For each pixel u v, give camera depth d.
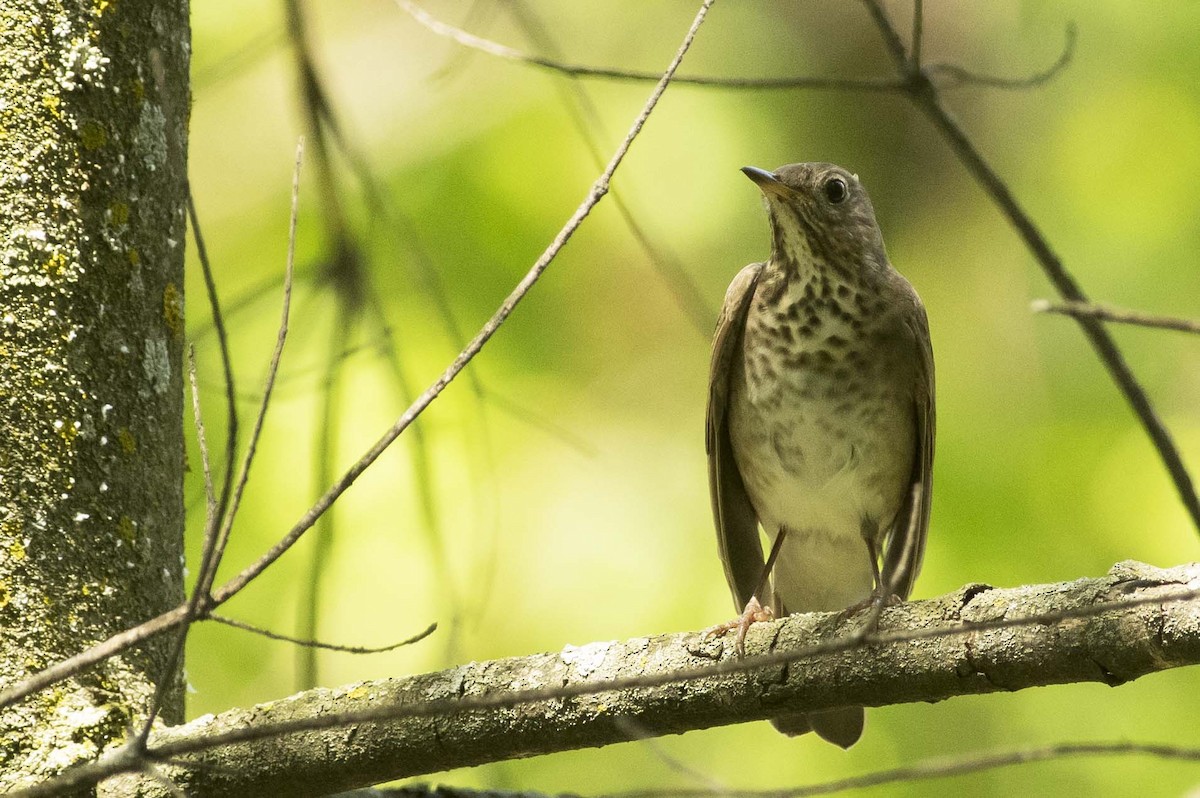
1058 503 11.51
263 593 10.39
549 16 12.95
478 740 5.46
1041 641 5.04
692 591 11.24
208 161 11.81
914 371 9.04
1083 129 12.80
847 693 5.33
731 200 12.57
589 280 12.11
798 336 8.97
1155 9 12.67
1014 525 11.34
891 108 13.76
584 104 8.53
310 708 5.50
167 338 6.12
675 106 12.81
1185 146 12.43
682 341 12.14
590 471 11.55
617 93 12.65
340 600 10.54
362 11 12.82
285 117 11.99
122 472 5.87
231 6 11.88
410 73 12.50
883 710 11.10
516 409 9.91
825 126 13.62
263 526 10.33
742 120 12.98
